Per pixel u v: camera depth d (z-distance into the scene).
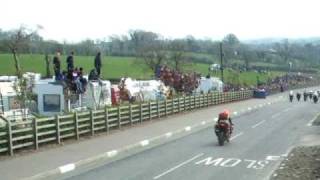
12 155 21.42
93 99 40.34
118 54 144.00
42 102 38.91
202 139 30.06
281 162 21.06
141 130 33.03
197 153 23.92
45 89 38.88
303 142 28.70
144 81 55.75
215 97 65.06
